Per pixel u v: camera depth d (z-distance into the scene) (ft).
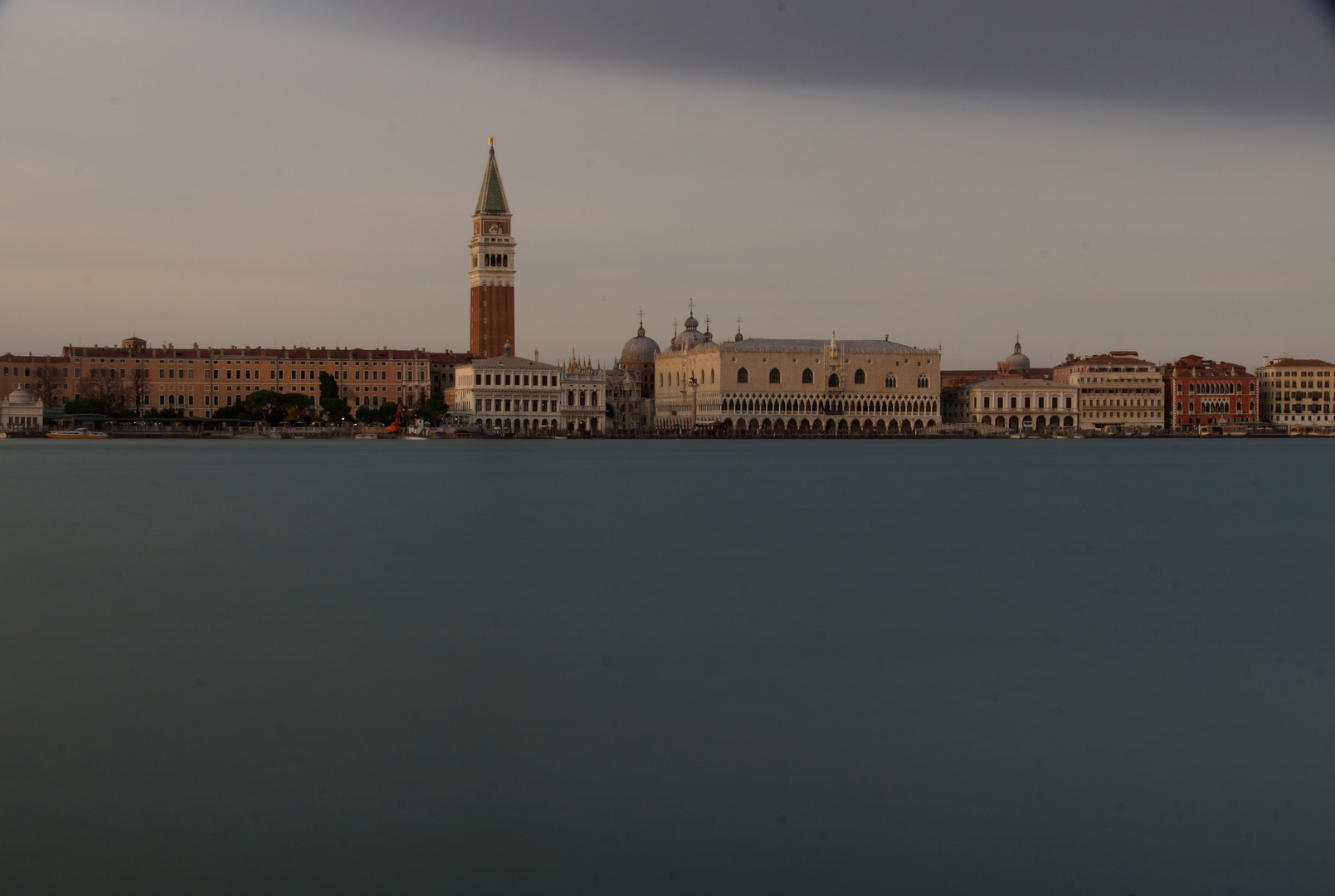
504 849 117.29
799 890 110.73
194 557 283.79
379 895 108.99
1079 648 192.34
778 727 150.41
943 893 110.93
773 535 335.88
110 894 108.47
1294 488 542.16
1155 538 337.93
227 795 128.16
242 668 174.29
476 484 534.78
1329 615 220.02
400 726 148.77
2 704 156.87
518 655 183.32
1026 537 337.31
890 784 133.08
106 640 190.80
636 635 197.36
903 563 280.72
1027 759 140.77
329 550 296.30
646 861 115.55
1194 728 152.15
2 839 118.11
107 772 133.59
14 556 285.02
